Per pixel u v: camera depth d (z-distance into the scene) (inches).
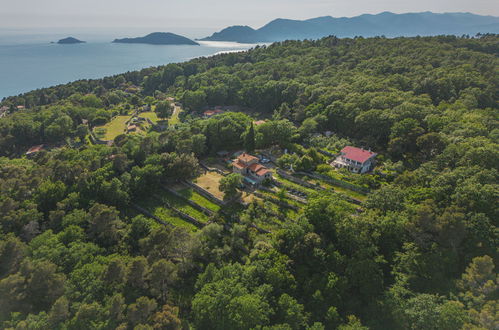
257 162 3998.5
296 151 4311.0
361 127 4466.0
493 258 2255.2
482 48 7273.6
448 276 2320.4
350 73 6530.5
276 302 2289.6
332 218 2706.7
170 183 3932.1
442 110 4414.4
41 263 2260.1
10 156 5383.9
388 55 7209.6
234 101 7381.9
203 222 3196.4
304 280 2455.7
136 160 4035.4
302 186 3607.3
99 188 3484.3
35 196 3270.2
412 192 2896.2
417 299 2103.8
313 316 2276.1
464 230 2331.4
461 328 1841.8
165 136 4458.7
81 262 2529.5
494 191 2484.0
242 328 2057.1
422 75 5654.5
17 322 2021.4
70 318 2114.9
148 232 3117.6
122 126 6181.1
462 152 3132.4
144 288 2428.6
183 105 7416.3
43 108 7047.2
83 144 5541.3
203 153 4584.2
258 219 3115.2
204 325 2279.8
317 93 5634.8
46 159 4249.5
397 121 4114.2
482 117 3892.7
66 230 2851.9
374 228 2571.4
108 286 2404.0
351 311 2309.3
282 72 7578.7
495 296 2031.3
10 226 2918.3
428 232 2471.7
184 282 2716.5
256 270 2426.2
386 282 2482.8
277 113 5885.8
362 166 3740.2
